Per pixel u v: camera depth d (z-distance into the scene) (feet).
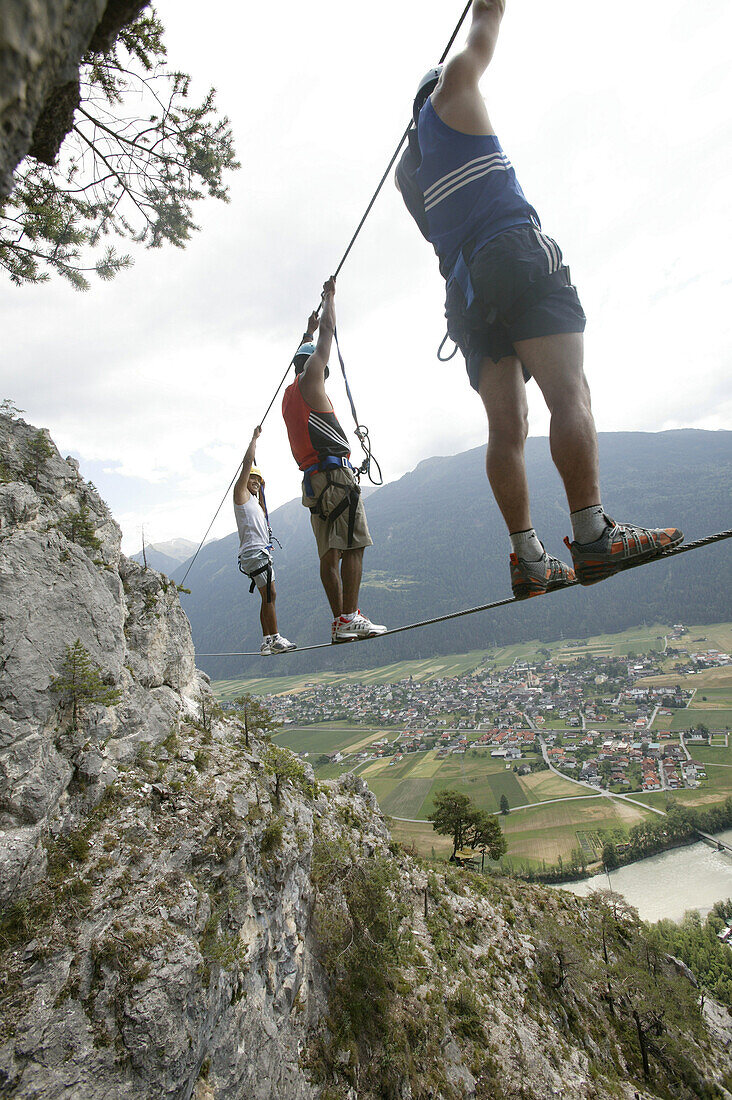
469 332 9.76
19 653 44.62
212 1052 43.68
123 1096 33.53
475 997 90.33
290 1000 60.29
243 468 29.89
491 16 9.51
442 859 206.69
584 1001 108.47
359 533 18.15
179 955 39.68
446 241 9.75
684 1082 100.73
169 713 67.77
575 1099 83.66
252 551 27.86
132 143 31.48
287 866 64.08
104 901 40.88
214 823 53.21
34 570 48.11
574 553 8.56
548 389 8.50
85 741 48.62
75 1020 34.58
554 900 135.33
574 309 8.71
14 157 3.04
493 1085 78.13
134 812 48.93
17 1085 31.73
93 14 3.29
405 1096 67.87
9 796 41.42
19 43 2.65
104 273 35.24
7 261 33.35
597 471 8.31
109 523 65.51
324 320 18.88
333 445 18.20
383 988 76.84
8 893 38.17
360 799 125.29
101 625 54.13
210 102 31.22
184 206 35.12
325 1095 58.39
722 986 137.18
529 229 8.75
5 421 57.72
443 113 9.31
